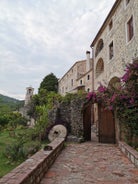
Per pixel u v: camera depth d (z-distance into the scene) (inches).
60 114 476.1
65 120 471.2
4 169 216.7
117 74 498.9
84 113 459.2
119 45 493.0
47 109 486.9
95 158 253.8
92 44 771.4
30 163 152.3
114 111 402.6
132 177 172.9
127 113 301.9
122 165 216.4
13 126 662.5
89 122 470.9
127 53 439.8
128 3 444.8
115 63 518.0
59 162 229.3
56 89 1669.5
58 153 271.1
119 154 283.3
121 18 486.3
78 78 1105.4
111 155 275.3
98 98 410.9
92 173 184.7
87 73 945.5
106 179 166.7
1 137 487.2
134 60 323.6
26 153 267.1
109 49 585.3
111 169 199.3
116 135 394.0
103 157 260.4
